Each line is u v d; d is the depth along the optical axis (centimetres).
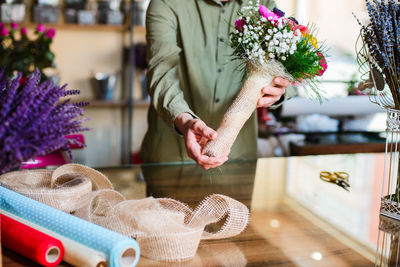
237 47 142
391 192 124
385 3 115
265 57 138
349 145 351
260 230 112
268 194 138
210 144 140
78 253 86
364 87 125
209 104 199
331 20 514
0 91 89
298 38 132
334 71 437
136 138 534
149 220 94
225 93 199
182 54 196
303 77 142
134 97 531
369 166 174
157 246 94
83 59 518
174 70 179
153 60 182
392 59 113
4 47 321
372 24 116
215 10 190
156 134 209
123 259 86
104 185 126
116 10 489
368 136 388
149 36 186
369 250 103
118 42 523
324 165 174
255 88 141
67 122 87
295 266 94
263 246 103
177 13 188
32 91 84
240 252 100
